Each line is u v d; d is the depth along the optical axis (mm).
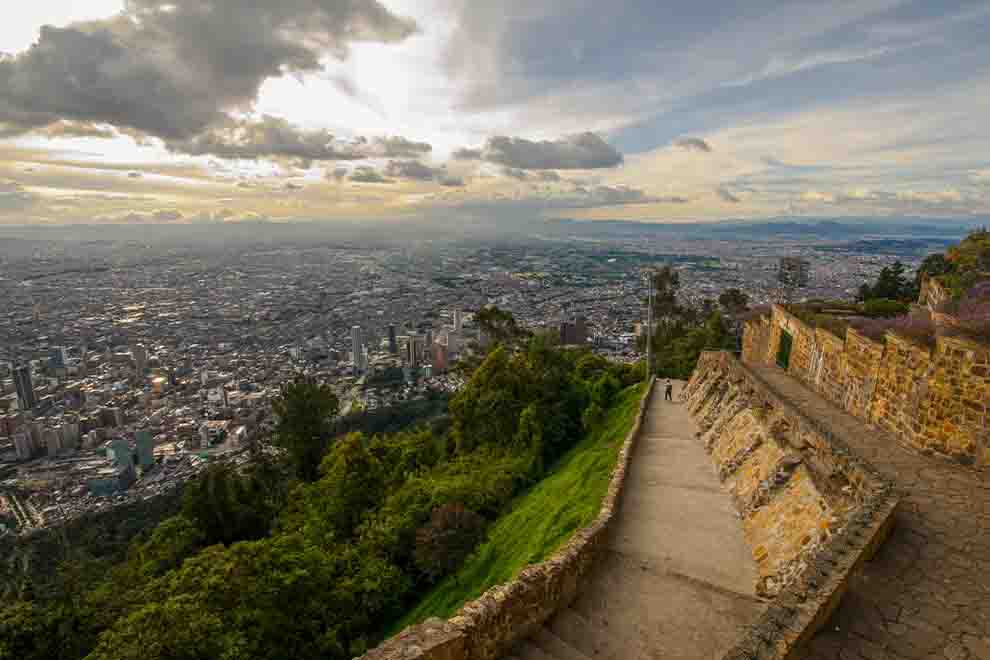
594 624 8984
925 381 11578
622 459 16375
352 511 27547
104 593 18344
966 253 22734
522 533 18391
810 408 15812
